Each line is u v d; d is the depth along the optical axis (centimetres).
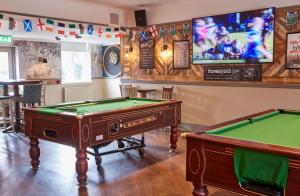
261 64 547
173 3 658
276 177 202
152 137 593
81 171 342
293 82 515
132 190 340
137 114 405
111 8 702
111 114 365
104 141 360
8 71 874
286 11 513
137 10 712
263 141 225
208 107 626
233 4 575
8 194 331
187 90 655
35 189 345
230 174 222
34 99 644
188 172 245
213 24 599
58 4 607
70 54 983
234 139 224
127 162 439
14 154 480
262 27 537
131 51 748
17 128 648
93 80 1017
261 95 552
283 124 294
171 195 327
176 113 482
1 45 845
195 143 238
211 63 611
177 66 666
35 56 897
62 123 351
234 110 589
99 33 687
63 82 958
